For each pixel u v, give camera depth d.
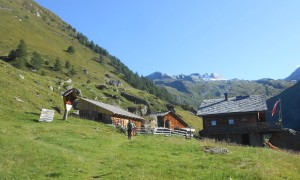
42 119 51.53
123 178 22.70
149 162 28.23
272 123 62.88
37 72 151.12
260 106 65.38
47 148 29.16
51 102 84.19
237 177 24.30
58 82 118.38
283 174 26.23
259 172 25.19
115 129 57.62
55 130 42.94
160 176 23.92
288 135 62.75
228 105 68.50
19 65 144.25
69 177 22.58
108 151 33.19
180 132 66.38
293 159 33.50
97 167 25.83
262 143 63.88
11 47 191.00
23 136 34.84
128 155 31.20
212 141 53.72
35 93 82.19
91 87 140.75
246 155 32.47
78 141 36.62
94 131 47.69
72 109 90.94
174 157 31.17
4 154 25.81
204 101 72.75
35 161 25.12
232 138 65.50
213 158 30.39
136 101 151.00
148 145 37.56
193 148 36.00
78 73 190.38
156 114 87.19
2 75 80.25
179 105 198.38
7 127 39.53
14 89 73.75
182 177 24.00
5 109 53.09
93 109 70.94
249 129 63.72
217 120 67.31
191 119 163.25
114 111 69.50
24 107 65.62
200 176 24.19
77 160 26.81
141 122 82.12
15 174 21.95
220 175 24.56
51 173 22.88
